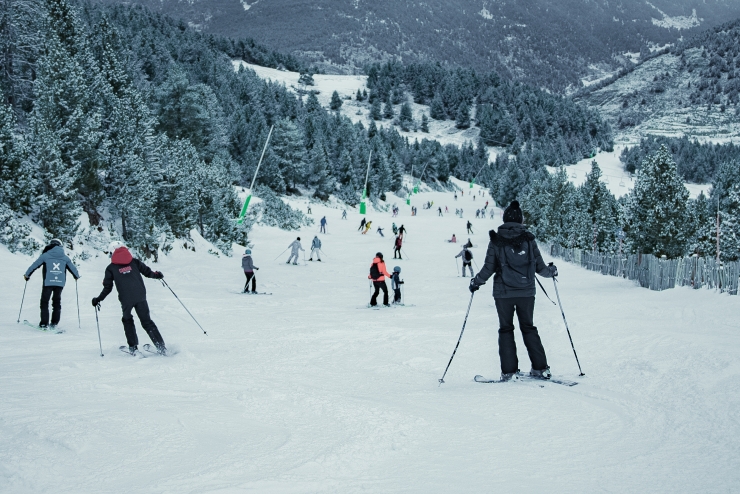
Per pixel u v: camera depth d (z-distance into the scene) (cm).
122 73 3297
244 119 8338
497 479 290
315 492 275
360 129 13988
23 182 1825
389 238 4741
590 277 2138
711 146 18375
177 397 480
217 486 278
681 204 2833
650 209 2878
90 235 2134
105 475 293
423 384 552
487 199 11475
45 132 1925
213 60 14100
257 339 855
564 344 706
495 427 386
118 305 1303
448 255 3478
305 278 2277
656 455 321
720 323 813
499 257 552
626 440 351
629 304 1114
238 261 2902
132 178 2352
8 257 1622
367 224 5122
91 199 2228
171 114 5766
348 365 655
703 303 1046
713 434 349
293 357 705
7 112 1927
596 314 987
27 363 646
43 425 370
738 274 1213
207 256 2827
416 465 314
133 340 721
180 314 1173
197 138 5909
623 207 3173
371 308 1350
